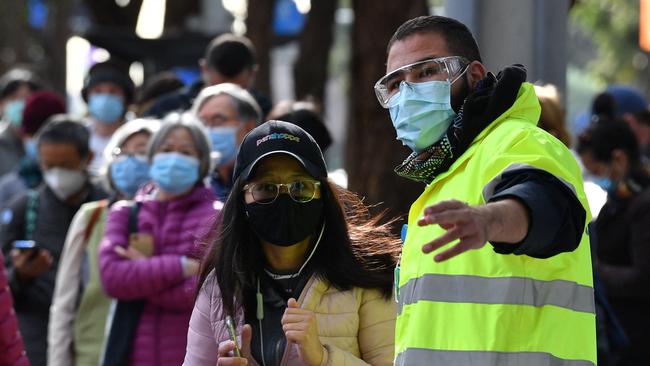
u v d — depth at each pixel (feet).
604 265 43.04
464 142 22.36
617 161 43.14
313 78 100.42
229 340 25.77
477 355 21.22
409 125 23.15
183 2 116.67
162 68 97.19
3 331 28.99
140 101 56.18
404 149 53.52
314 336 25.05
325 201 26.50
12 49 121.90
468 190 21.81
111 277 36.19
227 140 41.22
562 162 21.22
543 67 42.57
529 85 22.61
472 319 21.40
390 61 23.73
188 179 36.88
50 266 44.01
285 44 114.32
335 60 185.16
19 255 41.70
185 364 27.20
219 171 41.83
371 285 26.48
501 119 22.17
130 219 37.37
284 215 25.89
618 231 42.93
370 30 54.44
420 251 22.45
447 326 21.66
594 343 21.99
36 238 44.60
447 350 21.58
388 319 26.58
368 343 26.55
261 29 91.86
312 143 26.37
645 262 42.06
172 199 37.45
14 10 121.60
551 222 19.43
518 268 21.31
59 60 123.95
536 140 21.26
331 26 100.99
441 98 22.97
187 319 36.37
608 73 214.07
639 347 42.52
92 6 121.39
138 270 35.96
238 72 48.67
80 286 40.42
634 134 43.37
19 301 43.52
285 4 121.80
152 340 36.24
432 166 22.97
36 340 43.50
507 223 18.97
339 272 26.37
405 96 23.12
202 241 27.61
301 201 25.99
